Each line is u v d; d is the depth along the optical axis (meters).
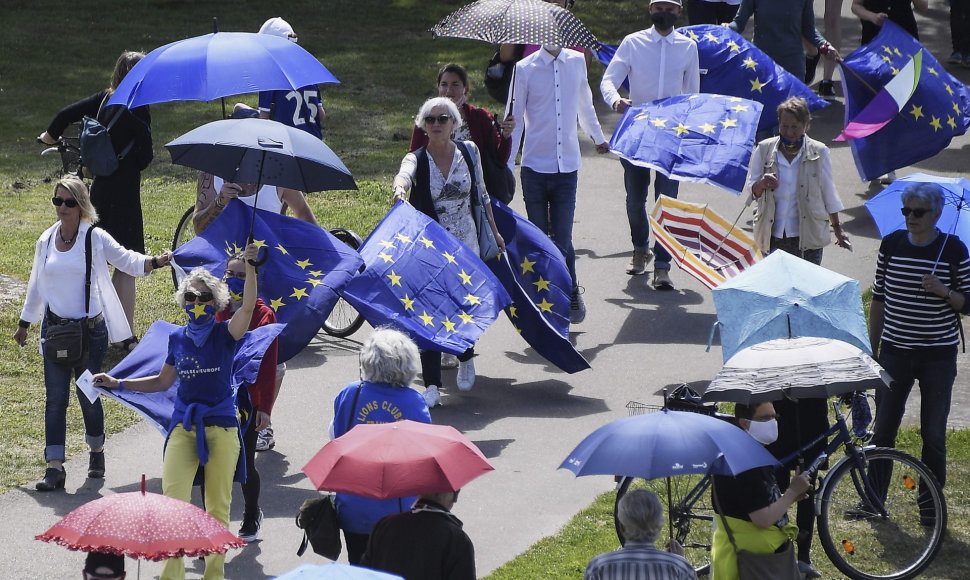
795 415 25.88
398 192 34.88
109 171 37.94
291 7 96.38
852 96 48.66
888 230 31.55
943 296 27.17
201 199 39.25
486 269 35.12
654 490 27.39
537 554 26.53
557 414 34.28
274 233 34.00
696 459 19.42
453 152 35.22
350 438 19.75
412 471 18.91
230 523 28.22
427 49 83.06
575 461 20.03
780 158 36.22
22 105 70.19
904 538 26.31
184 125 67.25
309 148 26.58
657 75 43.53
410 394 22.31
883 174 48.03
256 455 31.94
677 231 38.00
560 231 40.50
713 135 38.84
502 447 32.16
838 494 26.30
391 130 64.50
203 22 91.31
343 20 92.31
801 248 36.22
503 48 45.31
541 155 40.28
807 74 65.19
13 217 51.22
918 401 34.53
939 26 78.31
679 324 40.72
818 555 27.14
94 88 74.00
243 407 26.36
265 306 28.19
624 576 18.58
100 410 30.48
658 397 35.25
